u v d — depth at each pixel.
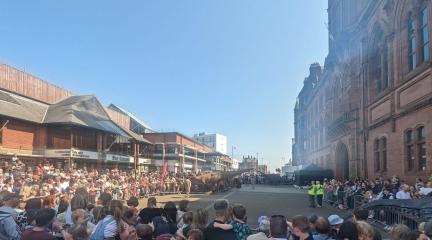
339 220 6.31
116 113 54.78
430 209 10.50
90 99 42.56
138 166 51.56
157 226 6.85
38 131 34.78
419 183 16.98
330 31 41.84
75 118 36.38
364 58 28.91
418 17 19.78
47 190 19.83
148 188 33.38
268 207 24.36
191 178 38.66
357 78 31.39
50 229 6.71
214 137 145.75
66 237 5.25
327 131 46.50
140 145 55.53
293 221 5.35
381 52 25.80
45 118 35.59
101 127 39.72
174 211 7.53
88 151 38.59
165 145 70.31
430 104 17.75
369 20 27.52
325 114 49.31
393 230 4.98
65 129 36.81
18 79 35.53
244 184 68.00
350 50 32.66
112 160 43.56
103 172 34.94
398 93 22.16
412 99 20.03
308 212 21.75
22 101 35.44
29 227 5.64
